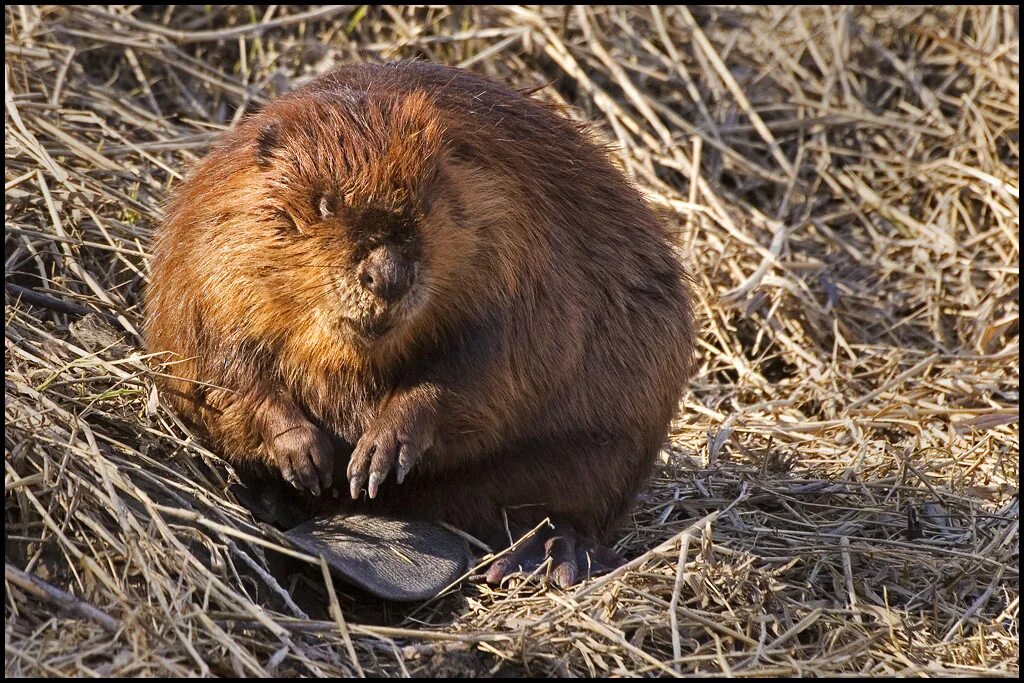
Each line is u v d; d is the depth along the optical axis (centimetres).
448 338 1244
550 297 1298
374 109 1212
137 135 1959
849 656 1170
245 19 2311
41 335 1366
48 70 1978
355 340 1187
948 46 2414
